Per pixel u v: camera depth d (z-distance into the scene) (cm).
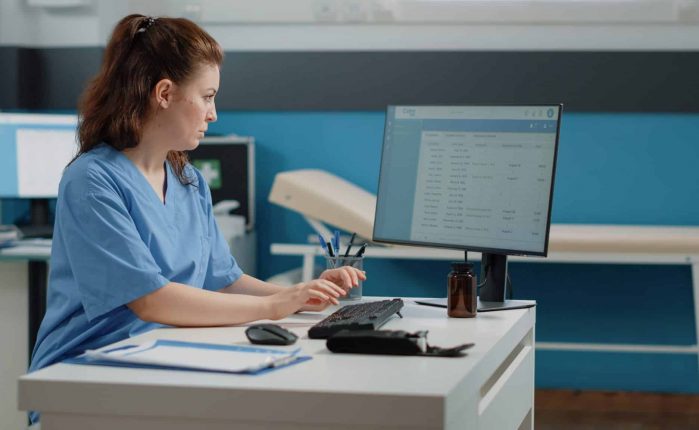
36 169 355
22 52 396
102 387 116
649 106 372
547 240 177
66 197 162
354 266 192
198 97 171
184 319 158
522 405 177
